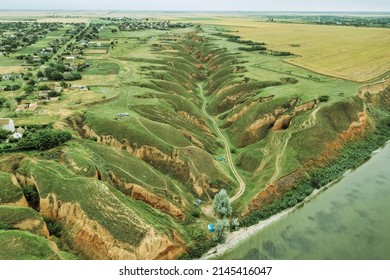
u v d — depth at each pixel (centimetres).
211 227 6175
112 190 5891
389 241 5941
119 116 8738
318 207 6888
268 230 6253
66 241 5266
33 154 6519
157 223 5725
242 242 5972
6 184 5653
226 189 7319
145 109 9494
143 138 7844
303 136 8369
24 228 5012
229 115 10856
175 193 6681
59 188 5684
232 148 9294
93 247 5178
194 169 7344
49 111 9112
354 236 6072
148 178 6719
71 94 10688
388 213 6706
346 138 9025
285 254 5688
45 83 11981
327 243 5909
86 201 5503
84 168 6231
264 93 10750
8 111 9212
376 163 8600
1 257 4300
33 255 4444
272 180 7225
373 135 9756
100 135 8075
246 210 6650
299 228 6297
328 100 9738
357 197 7219
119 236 5172
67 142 7050
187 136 8919
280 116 9569
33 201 5759
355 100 9950
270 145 8594
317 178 7638
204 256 5697
